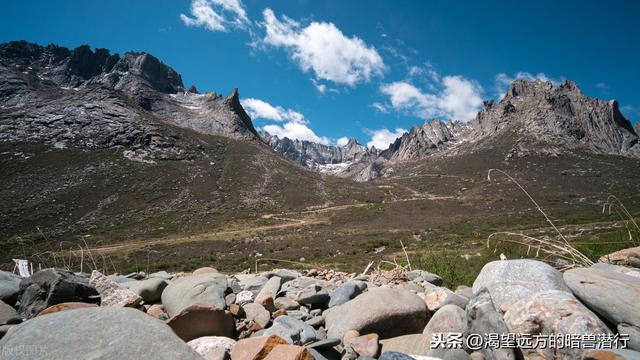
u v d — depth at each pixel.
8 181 91.06
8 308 3.64
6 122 123.50
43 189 90.75
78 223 78.44
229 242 65.12
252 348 2.61
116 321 2.14
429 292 4.16
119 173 108.00
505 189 123.38
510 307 2.95
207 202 101.69
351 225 84.31
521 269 3.49
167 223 83.00
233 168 131.00
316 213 99.25
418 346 3.00
